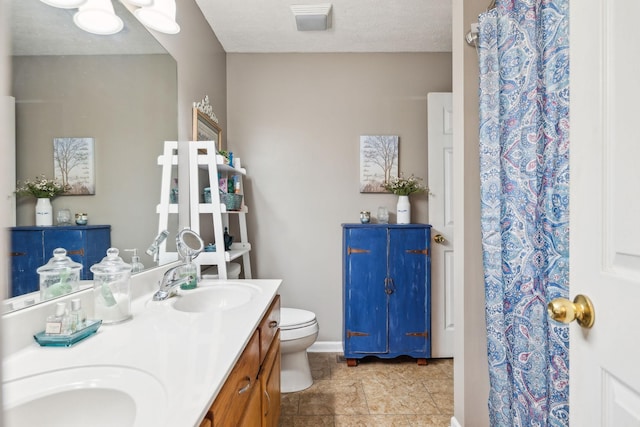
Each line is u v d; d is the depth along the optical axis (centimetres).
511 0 123
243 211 248
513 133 122
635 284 53
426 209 282
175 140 176
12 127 83
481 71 141
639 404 53
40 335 85
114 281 104
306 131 283
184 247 155
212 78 244
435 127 270
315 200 283
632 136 54
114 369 73
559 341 97
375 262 252
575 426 68
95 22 112
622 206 57
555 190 99
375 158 280
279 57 282
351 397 212
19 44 85
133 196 133
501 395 134
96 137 112
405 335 253
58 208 97
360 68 283
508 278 124
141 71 141
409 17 232
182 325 101
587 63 64
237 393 86
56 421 64
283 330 207
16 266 83
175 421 54
